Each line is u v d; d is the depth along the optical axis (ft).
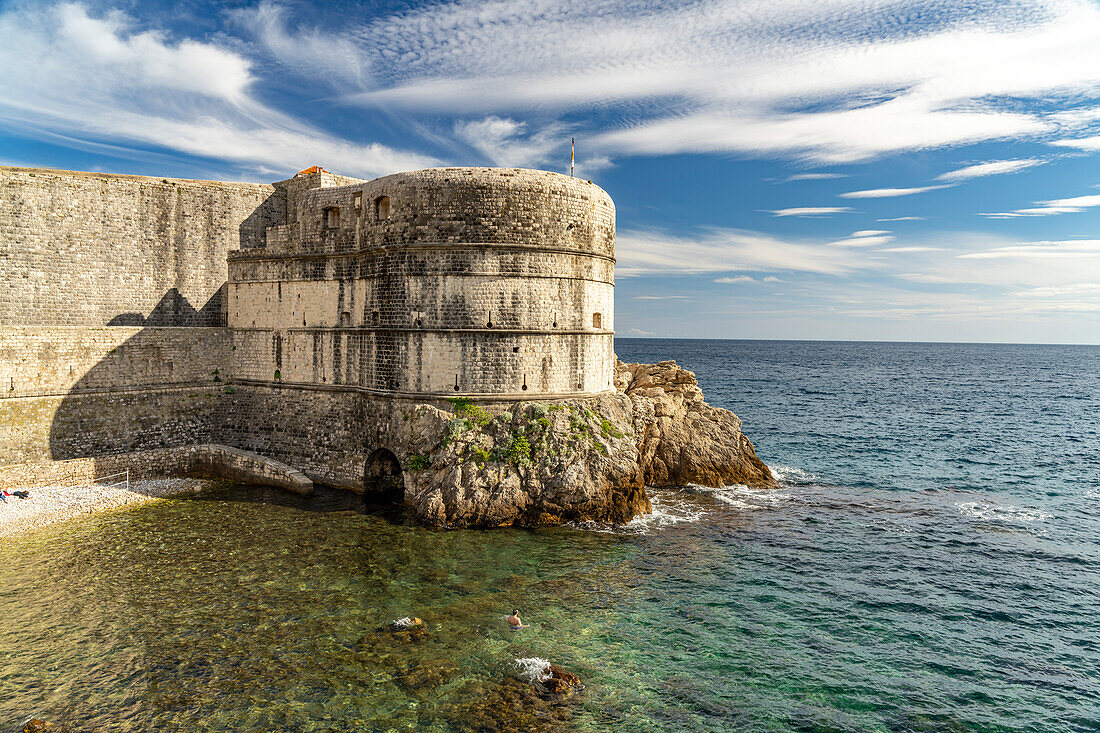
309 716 70.85
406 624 89.51
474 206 138.21
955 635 94.22
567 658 83.76
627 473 135.85
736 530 133.18
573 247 144.97
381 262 146.00
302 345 158.61
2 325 143.54
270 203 185.06
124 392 151.23
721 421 170.91
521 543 120.98
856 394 411.54
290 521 129.80
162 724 69.10
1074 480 184.03
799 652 88.28
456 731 69.21
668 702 75.82
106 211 163.63
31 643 83.71
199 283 175.63
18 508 129.70
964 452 221.25
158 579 102.47
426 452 137.18
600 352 154.40
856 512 148.46
